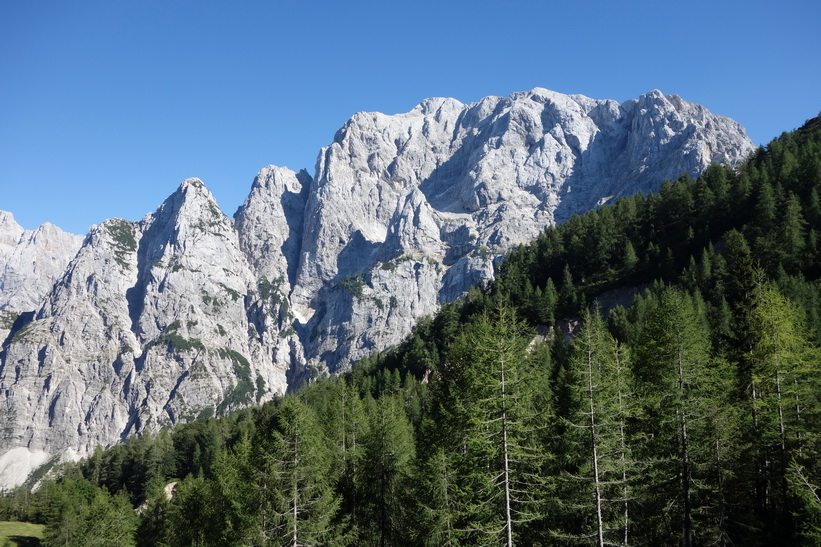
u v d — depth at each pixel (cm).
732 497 3719
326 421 5678
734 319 4453
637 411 3747
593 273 13912
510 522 3247
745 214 12275
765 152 15325
